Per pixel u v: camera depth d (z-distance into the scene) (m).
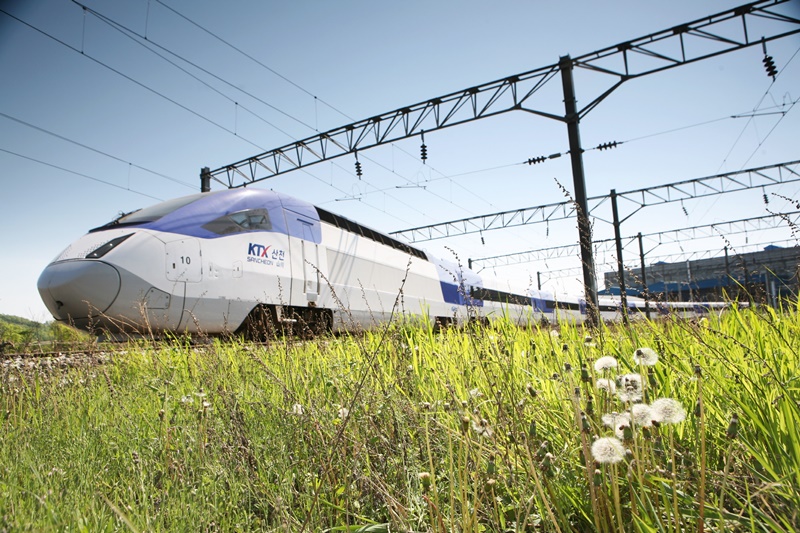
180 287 10.09
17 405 4.24
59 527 1.71
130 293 9.60
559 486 1.79
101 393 4.46
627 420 1.41
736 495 1.68
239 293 11.01
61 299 9.59
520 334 4.31
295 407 2.71
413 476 2.12
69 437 3.16
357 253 15.06
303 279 12.62
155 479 2.50
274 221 12.26
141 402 4.01
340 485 2.16
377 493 2.12
